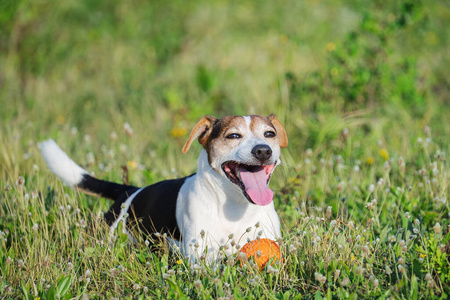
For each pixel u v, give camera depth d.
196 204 4.95
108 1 13.74
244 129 4.91
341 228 5.20
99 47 12.67
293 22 14.34
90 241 5.27
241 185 4.76
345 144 7.80
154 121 9.86
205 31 13.73
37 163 7.32
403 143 7.78
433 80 10.59
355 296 3.97
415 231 4.71
